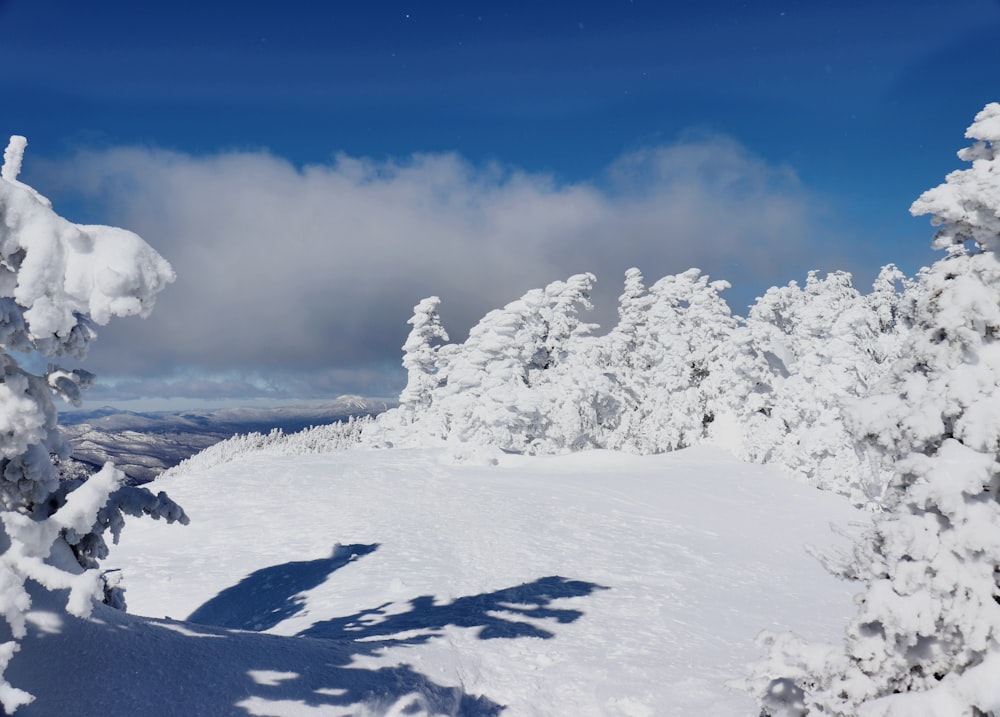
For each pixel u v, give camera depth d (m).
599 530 20.86
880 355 38.75
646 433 52.38
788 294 67.19
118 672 5.71
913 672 5.20
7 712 3.86
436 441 45.88
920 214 5.71
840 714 5.29
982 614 4.80
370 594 13.09
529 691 8.95
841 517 27.27
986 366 5.16
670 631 12.19
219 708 5.85
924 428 5.16
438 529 19.34
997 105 5.49
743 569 18.34
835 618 14.80
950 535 5.01
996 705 4.60
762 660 5.72
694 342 55.75
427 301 50.19
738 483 32.22
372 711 6.75
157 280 4.08
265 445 99.38
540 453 41.47
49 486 4.66
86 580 4.24
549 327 53.81
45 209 3.92
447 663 8.98
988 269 5.34
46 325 3.80
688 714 8.52
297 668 7.11
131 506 5.82
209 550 17.16
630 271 61.72
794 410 36.38
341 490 25.19
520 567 15.80
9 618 3.88
